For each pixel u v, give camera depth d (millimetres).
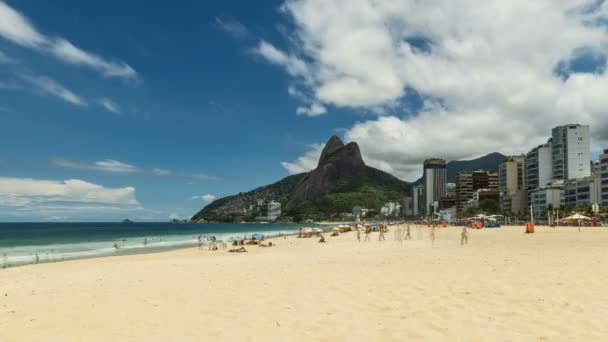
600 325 7812
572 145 172250
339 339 7492
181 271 18969
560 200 157000
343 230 99375
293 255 29203
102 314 9945
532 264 16094
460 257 19859
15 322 9484
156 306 10617
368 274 14766
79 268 24672
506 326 7934
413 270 15422
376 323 8422
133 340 7785
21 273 22125
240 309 10008
